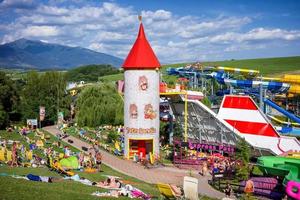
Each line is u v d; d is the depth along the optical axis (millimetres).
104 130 101750
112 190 36594
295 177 42031
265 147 65000
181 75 98438
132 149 71438
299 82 88000
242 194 44281
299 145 62312
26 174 42812
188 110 77375
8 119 107312
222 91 94125
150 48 69312
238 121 69250
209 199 41344
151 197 35656
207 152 73688
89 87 117188
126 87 68688
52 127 113125
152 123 68250
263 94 84438
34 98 119625
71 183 38562
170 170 59750
